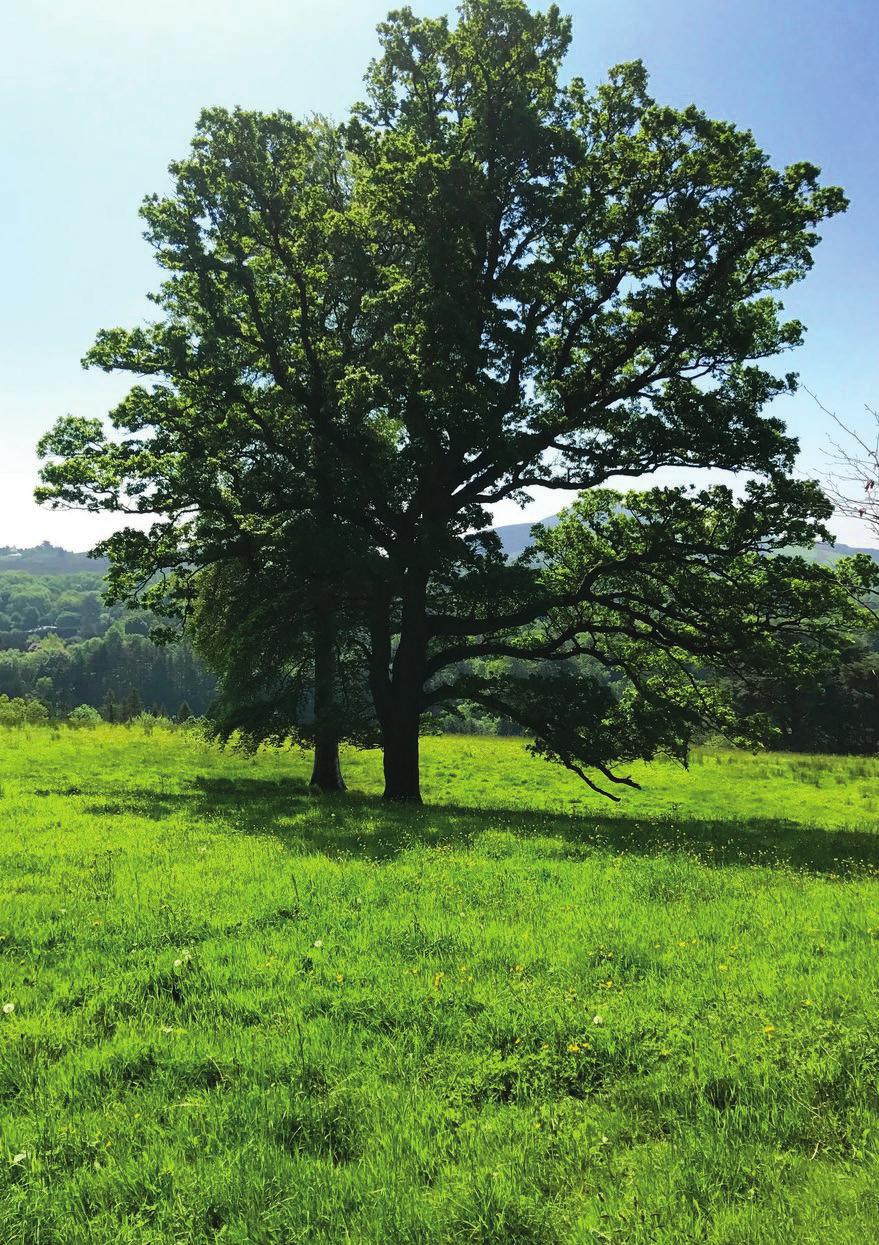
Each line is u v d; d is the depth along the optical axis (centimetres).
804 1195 378
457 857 1236
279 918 862
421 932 795
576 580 2381
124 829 1480
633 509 2250
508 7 2020
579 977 672
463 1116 466
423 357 1989
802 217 1911
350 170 2655
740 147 1947
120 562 2331
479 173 2016
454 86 2108
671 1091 484
